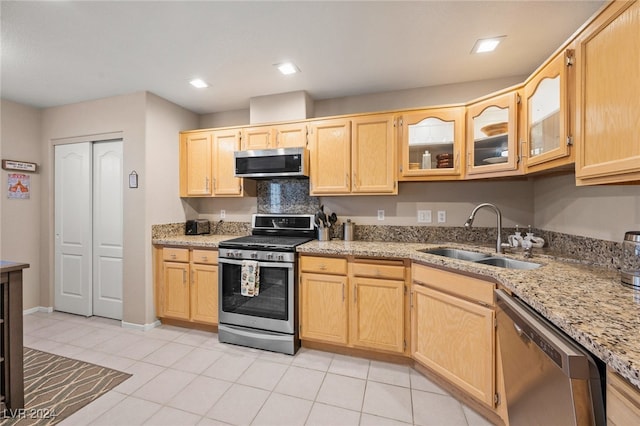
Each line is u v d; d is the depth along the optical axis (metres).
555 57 1.42
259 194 3.09
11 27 1.72
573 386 0.76
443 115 2.24
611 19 1.03
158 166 2.79
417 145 2.35
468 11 1.60
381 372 2.01
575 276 1.33
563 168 1.57
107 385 1.84
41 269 3.15
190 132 3.00
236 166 2.65
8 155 2.88
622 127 0.99
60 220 3.10
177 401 1.70
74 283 3.05
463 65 2.20
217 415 1.59
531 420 1.10
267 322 2.31
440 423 1.54
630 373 0.61
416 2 1.53
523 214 2.40
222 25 1.72
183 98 2.86
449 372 1.71
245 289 2.31
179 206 3.05
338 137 2.51
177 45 1.93
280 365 2.10
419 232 2.61
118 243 2.90
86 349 2.32
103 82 2.49
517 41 1.88
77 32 1.78
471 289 1.58
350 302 2.18
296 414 1.60
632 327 0.79
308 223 2.78
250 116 2.85
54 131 3.06
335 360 2.17
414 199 2.64
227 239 2.78
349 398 1.74
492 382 1.47
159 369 2.03
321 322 2.24
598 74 1.11
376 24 1.71
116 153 2.88
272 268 2.31
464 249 2.16
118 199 2.88
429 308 1.86
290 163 2.51
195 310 2.64
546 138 1.59
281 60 2.13
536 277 1.32
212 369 2.04
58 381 1.88
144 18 1.65
